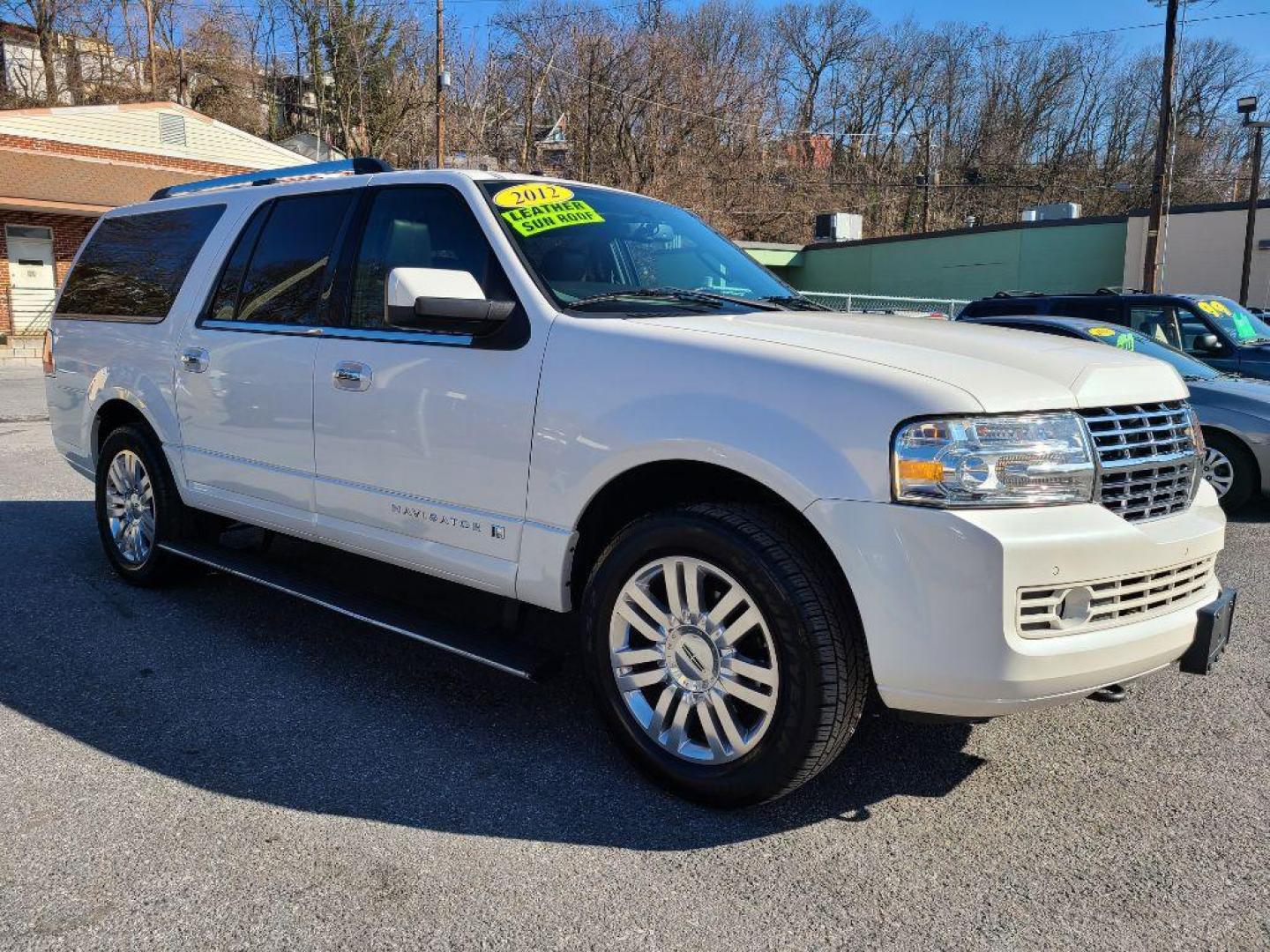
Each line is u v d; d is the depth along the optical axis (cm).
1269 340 973
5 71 4759
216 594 481
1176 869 256
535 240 335
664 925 230
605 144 4778
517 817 278
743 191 5128
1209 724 351
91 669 384
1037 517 241
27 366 2022
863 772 309
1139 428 270
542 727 338
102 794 287
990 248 3603
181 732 330
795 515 270
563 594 302
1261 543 637
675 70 4719
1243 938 227
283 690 366
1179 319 984
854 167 6144
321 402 365
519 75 4847
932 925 231
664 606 290
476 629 334
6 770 302
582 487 290
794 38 6588
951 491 238
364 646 414
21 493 721
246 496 408
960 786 301
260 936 224
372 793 290
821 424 251
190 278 443
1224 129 6303
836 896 242
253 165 2952
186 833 267
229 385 406
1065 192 6419
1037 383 255
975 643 236
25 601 466
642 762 293
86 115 2620
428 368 330
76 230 2555
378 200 374
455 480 324
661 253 372
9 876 246
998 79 6875
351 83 5238
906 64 6825
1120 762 319
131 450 471
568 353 298
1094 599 248
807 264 4316
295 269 395
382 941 222
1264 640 443
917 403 242
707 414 266
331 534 370
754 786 267
